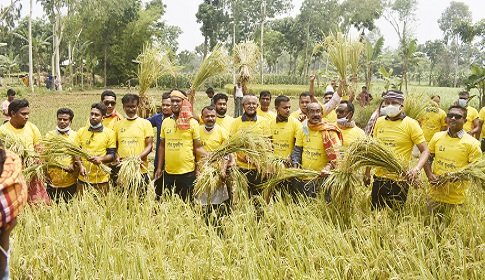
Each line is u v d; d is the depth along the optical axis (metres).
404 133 5.80
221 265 4.51
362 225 5.25
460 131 5.49
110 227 5.04
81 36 53.91
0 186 2.15
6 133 5.95
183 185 6.50
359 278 4.27
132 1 52.56
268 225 5.43
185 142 6.41
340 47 8.02
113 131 6.69
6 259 2.35
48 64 67.00
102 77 60.56
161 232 5.05
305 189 5.98
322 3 57.59
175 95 6.30
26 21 66.12
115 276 3.97
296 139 6.34
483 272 4.16
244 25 64.75
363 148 5.40
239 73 8.96
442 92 42.06
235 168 5.98
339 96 7.70
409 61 25.19
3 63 55.22
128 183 5.95
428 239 5.00
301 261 4.60
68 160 6.68
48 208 5.78
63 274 4.15
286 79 63.00
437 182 5.43
